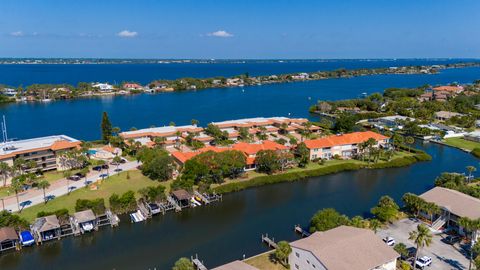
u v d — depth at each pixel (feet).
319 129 555.28
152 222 262.67
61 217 243.81
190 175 312.71
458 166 396.98
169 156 345.10
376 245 188.34
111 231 248.73
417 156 418.31
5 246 222.48
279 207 290.97
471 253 192.65
